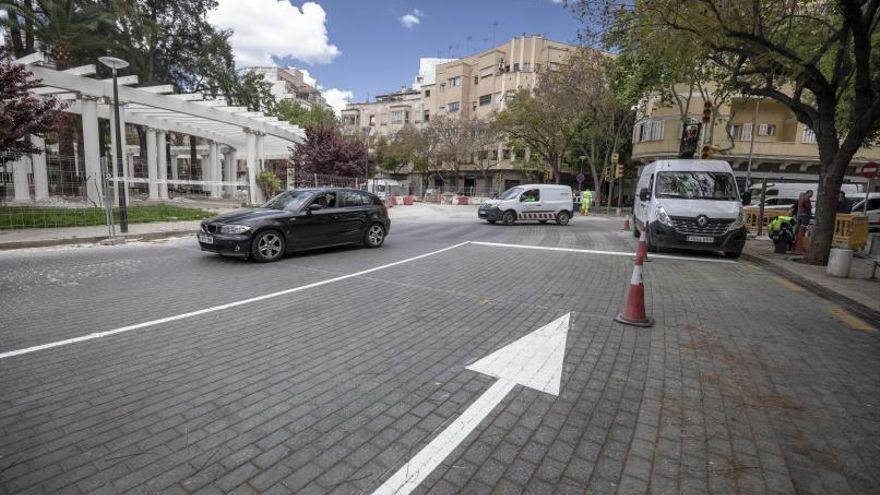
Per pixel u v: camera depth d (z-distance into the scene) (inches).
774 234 460.1
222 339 173.6
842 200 580.4
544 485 93.4
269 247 347.3
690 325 203.5
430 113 2361.0
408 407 124.1
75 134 977.5
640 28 361.7
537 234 601.6
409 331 187.5
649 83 614.9
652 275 325.1
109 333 177.5
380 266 339.3
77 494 87.1
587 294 261.7
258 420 115.8
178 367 147.1
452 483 93.4
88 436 107.0
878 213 709.3
